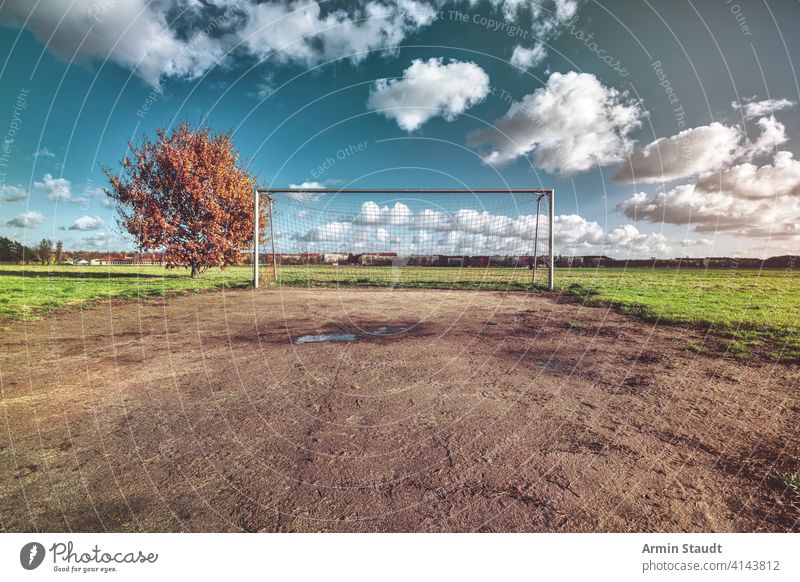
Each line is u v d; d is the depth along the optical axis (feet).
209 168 59.11
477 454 8.54
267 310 30.60
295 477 7.68
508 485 7.40
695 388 12.73
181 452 8.61
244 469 7.95
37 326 23.41
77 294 36.55
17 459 8.30
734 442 8.99
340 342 19.77
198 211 59.47
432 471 7.89
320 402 11.62
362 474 7.78
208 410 10.98
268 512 6.68
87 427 9.86
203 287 47.32
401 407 11.23
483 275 72.23
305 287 51.42
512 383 13.42
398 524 6.39
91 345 18.88
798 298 34.04
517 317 27.43
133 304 33.24
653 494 7.10
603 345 18.89
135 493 7.16
